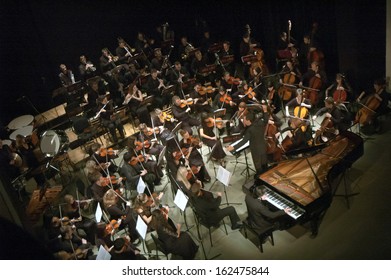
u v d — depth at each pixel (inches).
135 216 344.8
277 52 560.1
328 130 386.0
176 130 405.1
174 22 657.0
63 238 331.6
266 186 328.2
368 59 451.5
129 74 546.6
